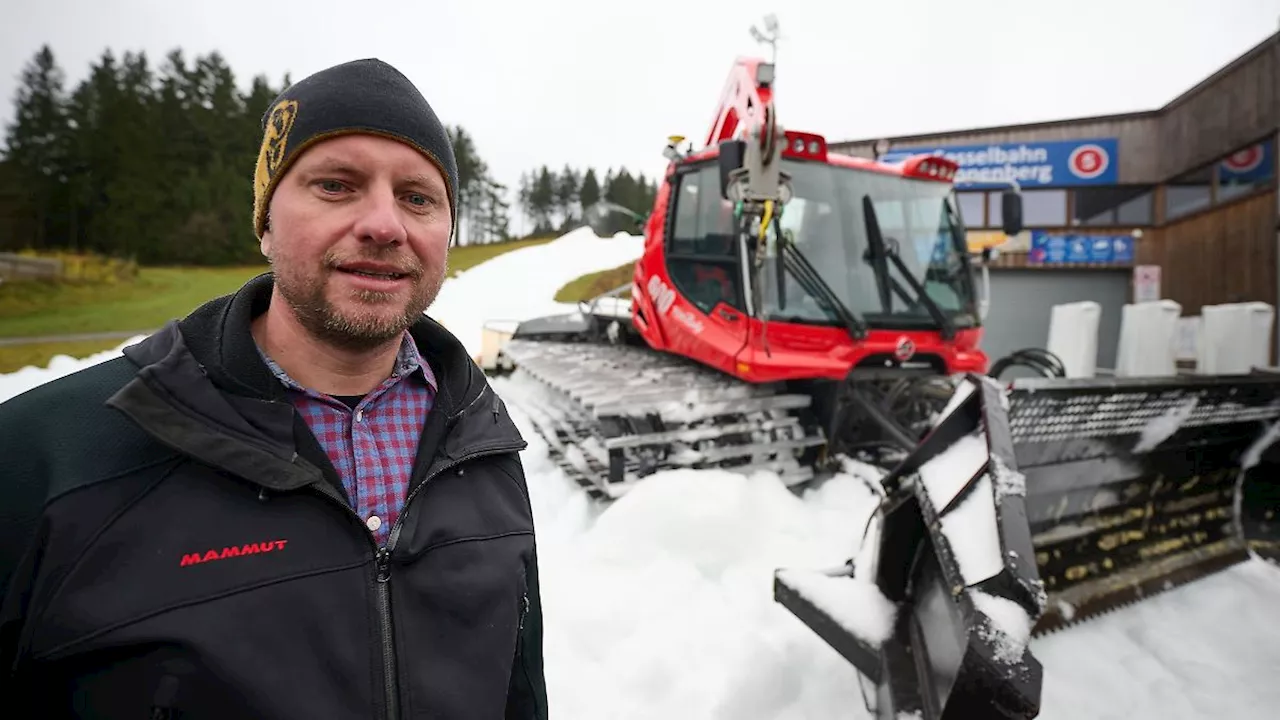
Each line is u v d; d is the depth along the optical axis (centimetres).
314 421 115
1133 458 302
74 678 91
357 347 114
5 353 1179
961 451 221
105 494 94
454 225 127
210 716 91
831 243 468
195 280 2275
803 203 465
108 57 4719
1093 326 892
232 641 93
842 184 481
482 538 121
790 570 265
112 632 88
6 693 93
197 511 97
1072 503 285
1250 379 317
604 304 689
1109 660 253
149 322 1609
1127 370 895
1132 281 1245
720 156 408
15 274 1978
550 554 350
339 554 105
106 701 89
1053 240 1266
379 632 105
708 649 265
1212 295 1103
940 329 475
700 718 234
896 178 507
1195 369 872
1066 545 284
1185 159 1159
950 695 172
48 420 100
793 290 441
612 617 289
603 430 398
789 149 455
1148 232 1228
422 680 105
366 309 109
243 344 108
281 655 96
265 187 114
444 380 133
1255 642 268
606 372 504
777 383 461
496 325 858
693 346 472
